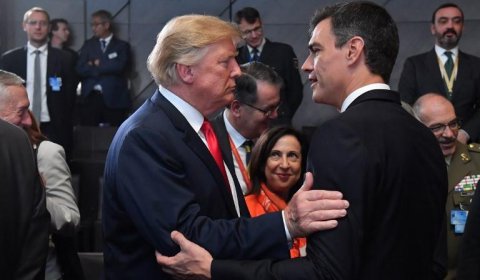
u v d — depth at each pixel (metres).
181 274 1.88
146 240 1.95
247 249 1.85
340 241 1.69
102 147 6.86
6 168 2.10
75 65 7.59
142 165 1.91
